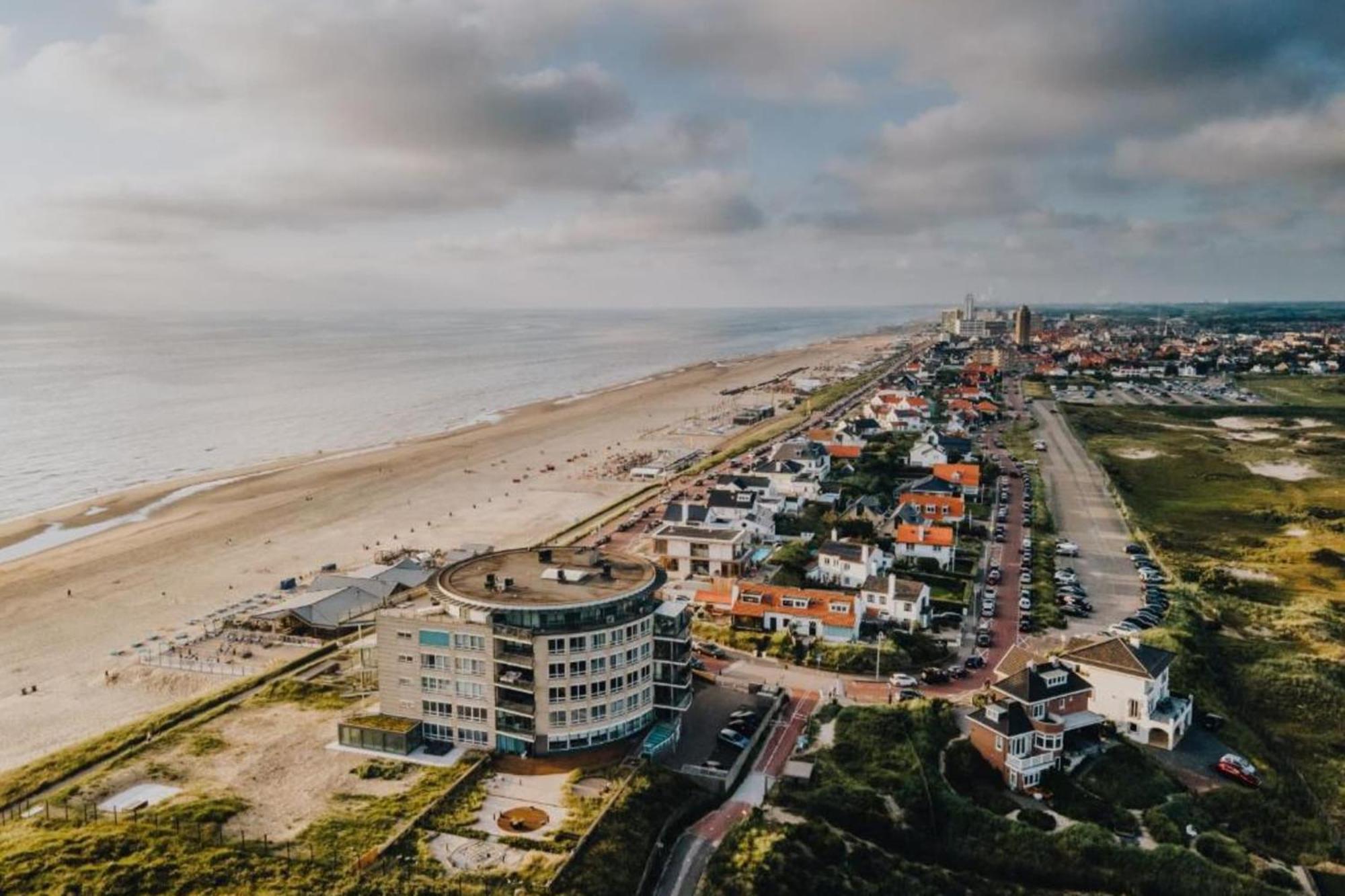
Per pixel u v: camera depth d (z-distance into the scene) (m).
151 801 95.19
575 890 81.06
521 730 104.38
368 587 165.12
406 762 104.12
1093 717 112.69
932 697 123.56
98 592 170.75
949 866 91.88
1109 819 97.12
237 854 84.50
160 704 126.81
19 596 168.62
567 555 122.44
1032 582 173.88
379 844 86.56
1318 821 102.31
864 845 90.62
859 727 111.81
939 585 170.75
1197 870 88.62
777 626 146.50
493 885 81.12
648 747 105.62
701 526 183.75
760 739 112.25
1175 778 107.88
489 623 103.81
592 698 104.88
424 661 107.62
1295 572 185.88
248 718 115.88
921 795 98.44
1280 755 117.25
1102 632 149.62
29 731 118.75
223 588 173.00
